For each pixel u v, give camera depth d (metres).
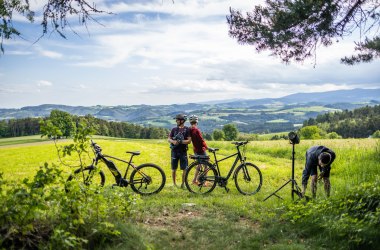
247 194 9.98
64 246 4.12
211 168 10.02
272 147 25.94
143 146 35.03
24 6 5.48
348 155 16.97
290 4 7.17
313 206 6.57
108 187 6.73
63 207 4.71
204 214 7.35
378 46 8.55
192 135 10.29
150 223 6.56
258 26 7.67
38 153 29.78
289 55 8.05
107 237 5.18
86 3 5.46
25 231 4.27
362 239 5.36
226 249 5.41
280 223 6.61
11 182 4.61
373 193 6.26
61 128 5.24
